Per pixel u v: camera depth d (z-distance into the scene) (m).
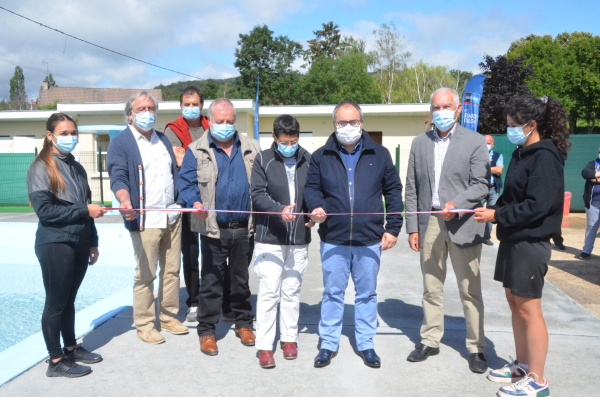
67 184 3.51
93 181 17.83
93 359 3.73
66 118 3.48
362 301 3.77
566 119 3.19
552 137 3.18
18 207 17.11
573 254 8.29
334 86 41.25
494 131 27.52
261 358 3.71
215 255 3.98
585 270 7.07
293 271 3.85
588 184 7.82
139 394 3.27
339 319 3.81
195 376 3.54
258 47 42.38
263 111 19.62
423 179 3.80
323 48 57.25
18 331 4.89
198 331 4.04
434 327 3.85
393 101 40.94
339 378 3.52
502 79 27.80
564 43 48.47
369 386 3.40
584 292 5.87
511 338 4.28
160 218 4.09
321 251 3.81
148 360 3.80
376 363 3.68
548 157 3.07
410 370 3.65
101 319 4.65
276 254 3.76
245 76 42.06
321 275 6.66
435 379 3.50
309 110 19.53
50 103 51.06
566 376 3.54
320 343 4.18
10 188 17.73
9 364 3.65
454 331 4.47
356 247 3.70
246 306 4.29
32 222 12.59
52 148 3.52
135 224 3.99
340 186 3.65
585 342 4.20
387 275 6.65
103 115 18.94
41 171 3.39
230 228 3.99
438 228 3.71
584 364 3.74
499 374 3.46
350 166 3.69
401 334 4.41
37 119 20.69
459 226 3.58
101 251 9.02
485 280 6.36
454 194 3.67
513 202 3.22
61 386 3.37
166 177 4.17
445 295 5.66
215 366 3.71
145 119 3.96
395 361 3.81
